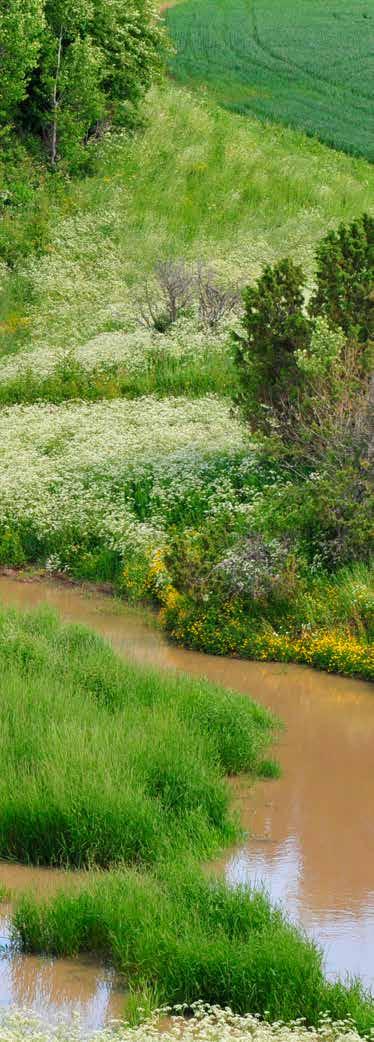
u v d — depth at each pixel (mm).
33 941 6758
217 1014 5664
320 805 9148
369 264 17031
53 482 18641
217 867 7891
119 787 8312
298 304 17281
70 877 7664
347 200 38438
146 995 6059
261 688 12375
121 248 32312
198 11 74250
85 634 12766
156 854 7785
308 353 16516
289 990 6020
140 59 41625
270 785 9602
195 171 38562
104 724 9570
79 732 9180
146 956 6352
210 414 20641
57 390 23562
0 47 35500
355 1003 5934
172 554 14312
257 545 14352
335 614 13695
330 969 6500
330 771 9953
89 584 16750
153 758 8930
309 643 13344
